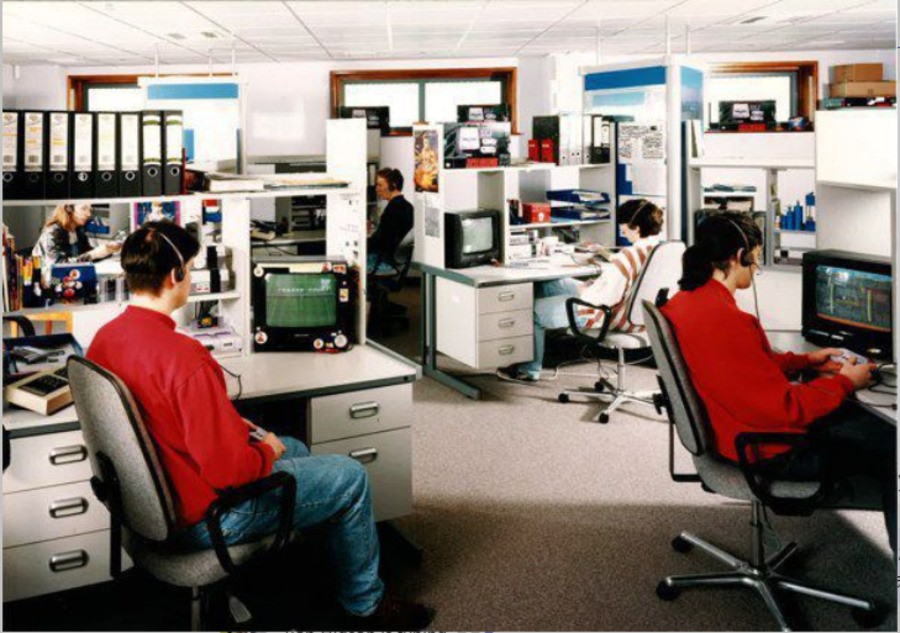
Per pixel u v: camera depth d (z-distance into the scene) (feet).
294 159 27.09
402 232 21.58
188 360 6.24
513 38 25.26
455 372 17.38
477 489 11.21
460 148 16.01
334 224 10.93
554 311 15.76
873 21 23.57
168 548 6.50
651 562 9.07
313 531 7.41
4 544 7.32
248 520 6.50
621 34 25.09
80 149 8.59
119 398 5.89
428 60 30.89
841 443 7.50
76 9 19.13
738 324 7.44
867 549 9.37
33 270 8.82
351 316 10.40
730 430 7.54
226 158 18.11
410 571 8.91
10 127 8.30
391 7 19.31
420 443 13.08
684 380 7.53
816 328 10.07
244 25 21.59
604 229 19.42
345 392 8.56
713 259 7.73
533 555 9.27
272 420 9.56
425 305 17.31
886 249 9.61
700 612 8.02
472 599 8.32
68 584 7.63
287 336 9.89
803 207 25.29
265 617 8.03
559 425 13.88
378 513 8.87
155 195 9.01
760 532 8.23
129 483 6.17
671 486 11.24
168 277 6.61
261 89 30.96
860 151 9.74
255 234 21.25
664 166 17.95
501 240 16.47
